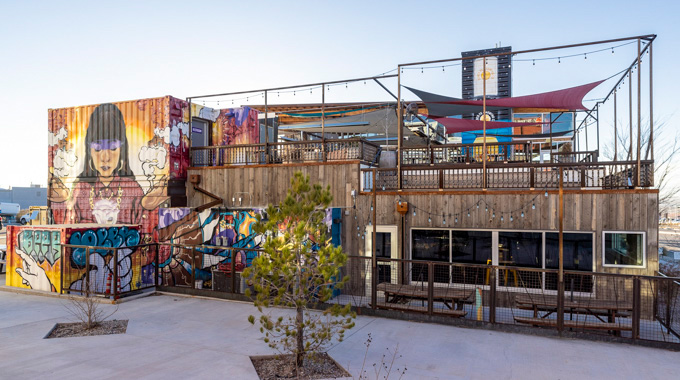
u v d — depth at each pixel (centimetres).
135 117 1565
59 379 593
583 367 672
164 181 1509
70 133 1689
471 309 1000
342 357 704
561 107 1480
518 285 1064
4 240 2533
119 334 823
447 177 1230
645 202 983
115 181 1599
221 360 679
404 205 1154
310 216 704
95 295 1150
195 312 1002
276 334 823
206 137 1733
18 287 1243
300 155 1473
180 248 1362
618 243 1002
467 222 1116
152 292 1198
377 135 2123
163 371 629
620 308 816
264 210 1234
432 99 1496
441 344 779
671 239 3538
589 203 1025
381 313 969
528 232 1070
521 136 1852
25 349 724
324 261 658
